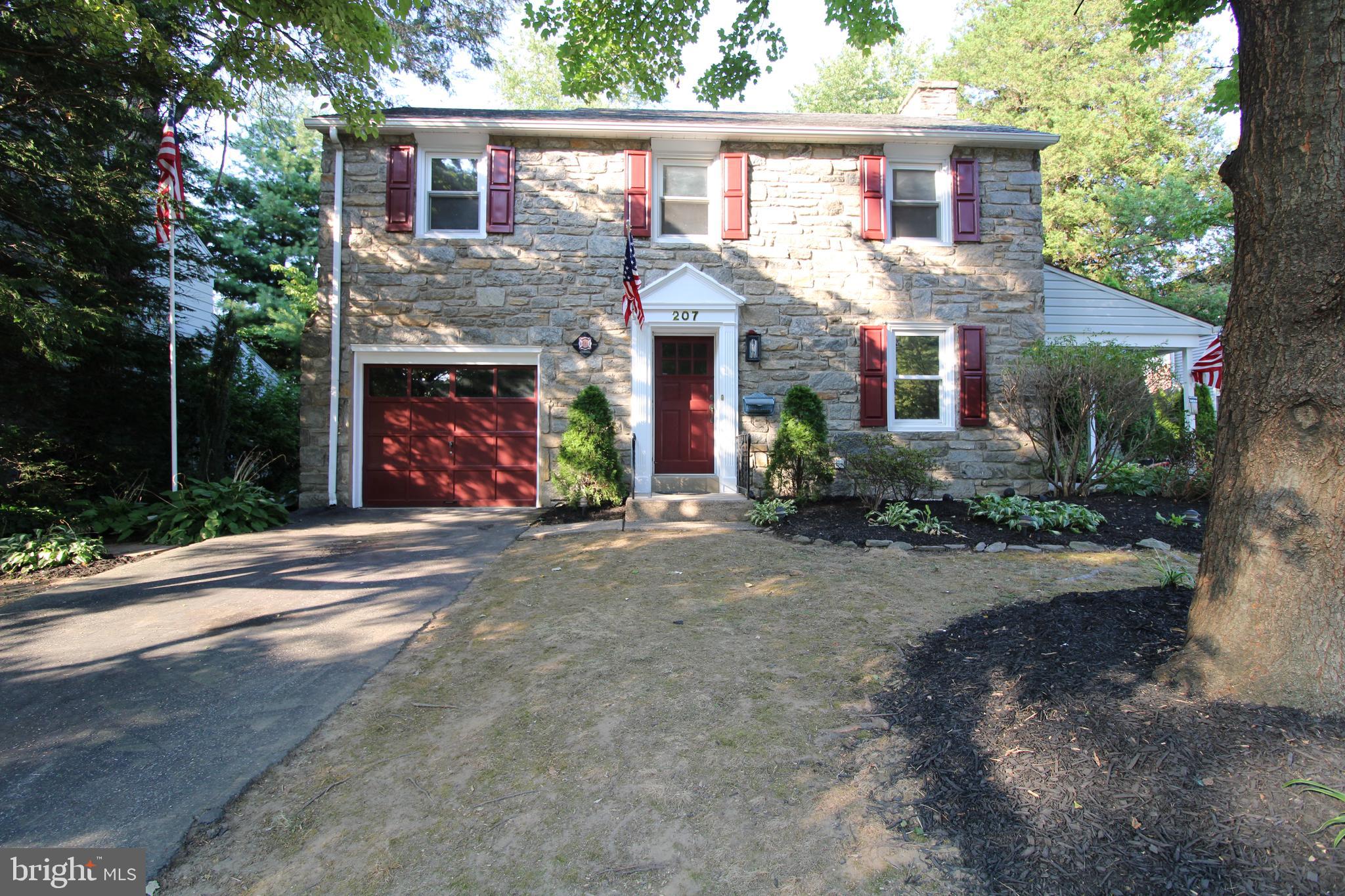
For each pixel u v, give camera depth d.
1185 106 19.67
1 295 5.99
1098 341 9.79
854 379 9.41
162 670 3.79
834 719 3.11
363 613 4.75
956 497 9.36
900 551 6.30
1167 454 8.76
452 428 9.34
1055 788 2.33
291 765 2.85
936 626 4.21
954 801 2.41
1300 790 2.09
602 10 6.69
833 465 8.52
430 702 3.41
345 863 2.26
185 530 7.13
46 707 3.35
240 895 2.12
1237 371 2.74
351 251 9.12
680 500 8.32
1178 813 2.11
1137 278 20.44
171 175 7.61
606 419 8.80
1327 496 2.47
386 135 9.12
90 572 5.89
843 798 2.52
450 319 9.16
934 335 9.66
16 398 7.48
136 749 2.96
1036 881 2.01
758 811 2.47
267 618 4.65
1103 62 20.36
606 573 5.66
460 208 9.40
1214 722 2.42
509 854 2.29
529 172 9.24
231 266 17.98
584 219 9.27
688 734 3.02
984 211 9.63
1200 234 12.38
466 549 6.68
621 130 9.09
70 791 2.64
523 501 9.34
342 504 9.17
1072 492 8.44
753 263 9.34
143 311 8.49
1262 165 2.63
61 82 6.80
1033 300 9.62
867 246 9.48
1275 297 2.59
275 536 7.39
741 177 9.30
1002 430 9.48
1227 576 2.68
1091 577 5.33
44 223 7.09
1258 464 2.62
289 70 6.33
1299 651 2.45
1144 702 2.63
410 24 12.95
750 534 7.11
